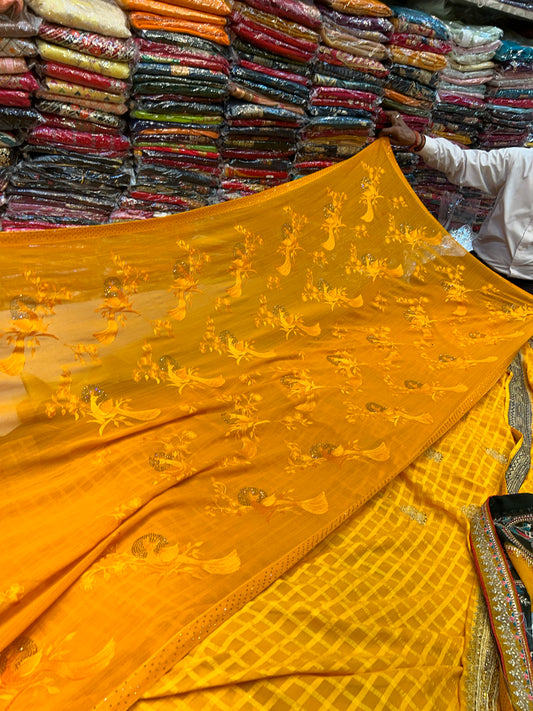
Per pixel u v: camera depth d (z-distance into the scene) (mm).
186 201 2271
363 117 2523
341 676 1241
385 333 2613
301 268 2375
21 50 1670
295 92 2297
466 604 1562
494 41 2789
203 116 2137
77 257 1729
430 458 2045
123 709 1101
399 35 2451
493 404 2416
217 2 1956
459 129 3078
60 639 1194
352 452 1913
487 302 2838
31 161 1895
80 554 1323
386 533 1705
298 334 2377
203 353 2070
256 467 1782
